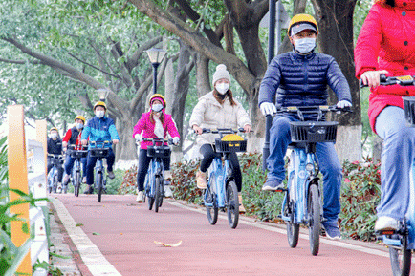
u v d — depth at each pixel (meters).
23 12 61.59
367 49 8.10
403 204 7.58
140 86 68.94
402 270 7.96
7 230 5.93
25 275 5.71
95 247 11.76
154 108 21.41
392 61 8.38
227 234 14.52
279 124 11.77
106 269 9.34
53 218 17.48
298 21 11.80
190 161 28.16
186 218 18.81
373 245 12.62
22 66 67.88
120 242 12.72
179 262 10.20
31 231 5.92
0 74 70.62
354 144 25.41
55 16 43.66
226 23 38.16
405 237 7.63
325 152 11.33
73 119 76.56
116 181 42.91
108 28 51.38
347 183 14.44
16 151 5.75
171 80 53.97
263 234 14.59
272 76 11.91
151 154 21.03
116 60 68.25
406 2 8.25
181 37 34.31
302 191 11.45
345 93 11.45
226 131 16.31
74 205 23.98
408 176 7.62
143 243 12.62
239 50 59.62
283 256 10.99
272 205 17.70
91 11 40.69
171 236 13.95
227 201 16.09
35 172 7.68
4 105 81.62
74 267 9.52
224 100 17.30
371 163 14.10
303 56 12.05
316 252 11.06
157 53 33.44
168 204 25.38
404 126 7.63
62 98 72.31
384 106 7.95
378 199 13.54
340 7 25.55
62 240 12.71
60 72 68.06
